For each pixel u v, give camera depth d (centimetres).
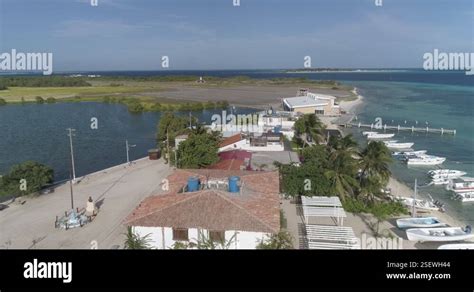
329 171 4847
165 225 3064
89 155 8494
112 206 4994
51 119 13388
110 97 18812
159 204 3319
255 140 6919
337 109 13288
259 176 4019
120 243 3897
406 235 4088
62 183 6028
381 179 4872
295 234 4038
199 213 3095
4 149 8931
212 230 3003
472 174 6850
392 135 10231
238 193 3381
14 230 4259
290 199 5041
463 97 19738
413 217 4581
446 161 7819
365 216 4653
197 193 3272
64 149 8956
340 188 4759
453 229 4078
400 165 7562
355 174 5062
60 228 4297
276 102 17075
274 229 2958
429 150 8806
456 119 12862
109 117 14062
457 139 9956
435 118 13100
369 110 15188
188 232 3105
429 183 6444
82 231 4222
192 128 7200
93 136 10500
